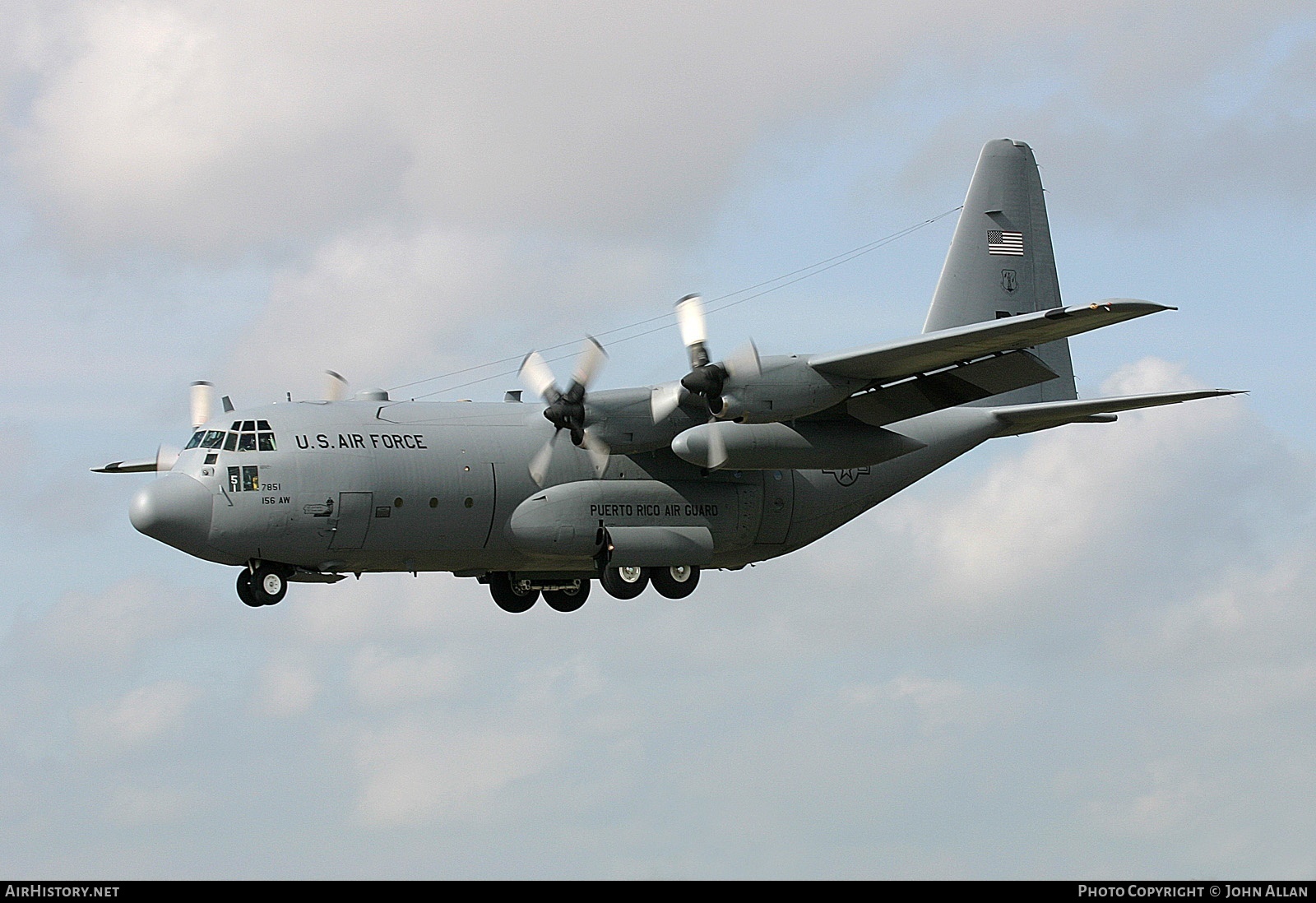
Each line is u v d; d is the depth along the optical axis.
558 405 70.94
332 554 71.50
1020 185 87.31
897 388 71.19
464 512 73.31
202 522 68.50
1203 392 74.56
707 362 68.88
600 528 74.81
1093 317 61.53
